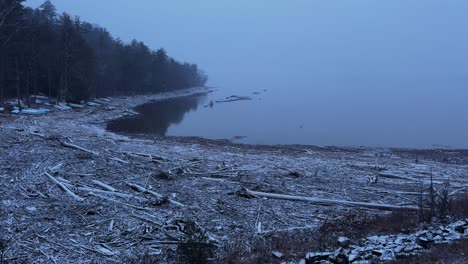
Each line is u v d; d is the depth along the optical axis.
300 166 23.30
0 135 23.19
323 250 9.83
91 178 16.89
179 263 9.17
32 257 9.71
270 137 42.50
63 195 14.55
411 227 11.68
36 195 14.24
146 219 12.58
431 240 9.34
